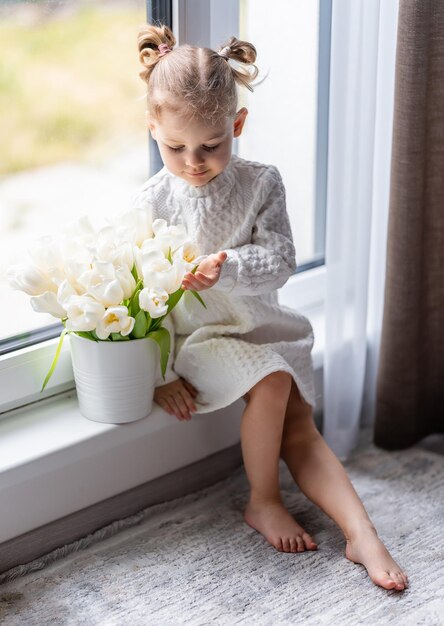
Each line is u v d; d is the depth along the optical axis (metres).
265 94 1.89
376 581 1.44
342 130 1.63
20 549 1.50
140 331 1.46
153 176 1.58
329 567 1.50
